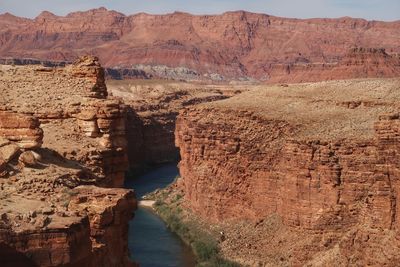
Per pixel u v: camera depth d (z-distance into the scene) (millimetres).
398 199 56625
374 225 58781
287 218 72438
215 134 90875
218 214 87812
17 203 27297
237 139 86750
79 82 45281
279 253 71812
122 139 41750
